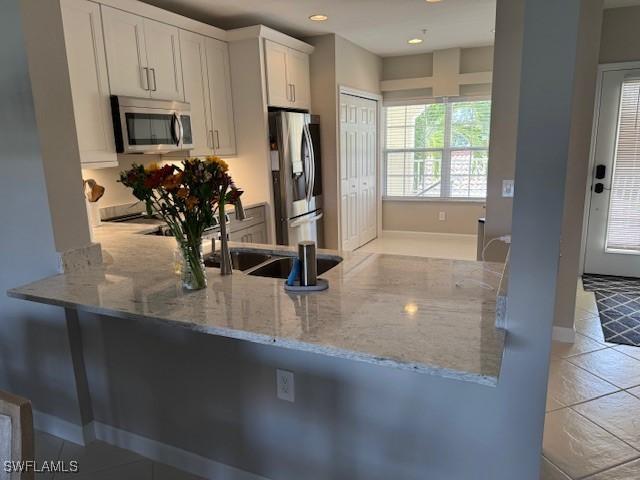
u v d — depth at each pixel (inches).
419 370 44.9
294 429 68.7
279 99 174.4
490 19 171.8
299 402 67.3
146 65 128.8
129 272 79.5
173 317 58.7
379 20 171.5
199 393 75.9
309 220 190.7
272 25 175.5
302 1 145.3
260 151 167.9
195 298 65.7
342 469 66.3
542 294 49.8
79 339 85.3
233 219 153.5
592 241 183.2
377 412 61.9
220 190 68.5
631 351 118.9
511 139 116.1
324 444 66.8
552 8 42.9
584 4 109.1
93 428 88.8
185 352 75.5
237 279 74.5
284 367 67.2
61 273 78.9
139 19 125.8
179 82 141.4
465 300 62.6
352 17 166.1
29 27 71.2
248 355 69.8
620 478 75.7
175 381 77.7
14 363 91.0
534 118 45.6
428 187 258.8
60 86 77.0
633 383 103.8
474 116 240.8
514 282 50.6
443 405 57.7
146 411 82.2
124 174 64.5
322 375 64.7
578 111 113.3
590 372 108.7
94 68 113.3
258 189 171.9
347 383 63.1
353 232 231.5
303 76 192.5
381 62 250.8
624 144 170.1
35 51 72.4
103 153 117.4
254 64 161.5
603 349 120.3
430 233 262.5
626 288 167.6
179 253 73.0
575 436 86.0
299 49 186.9
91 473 80.3
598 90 169.2
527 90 45.2
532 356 51.9
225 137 164.9
